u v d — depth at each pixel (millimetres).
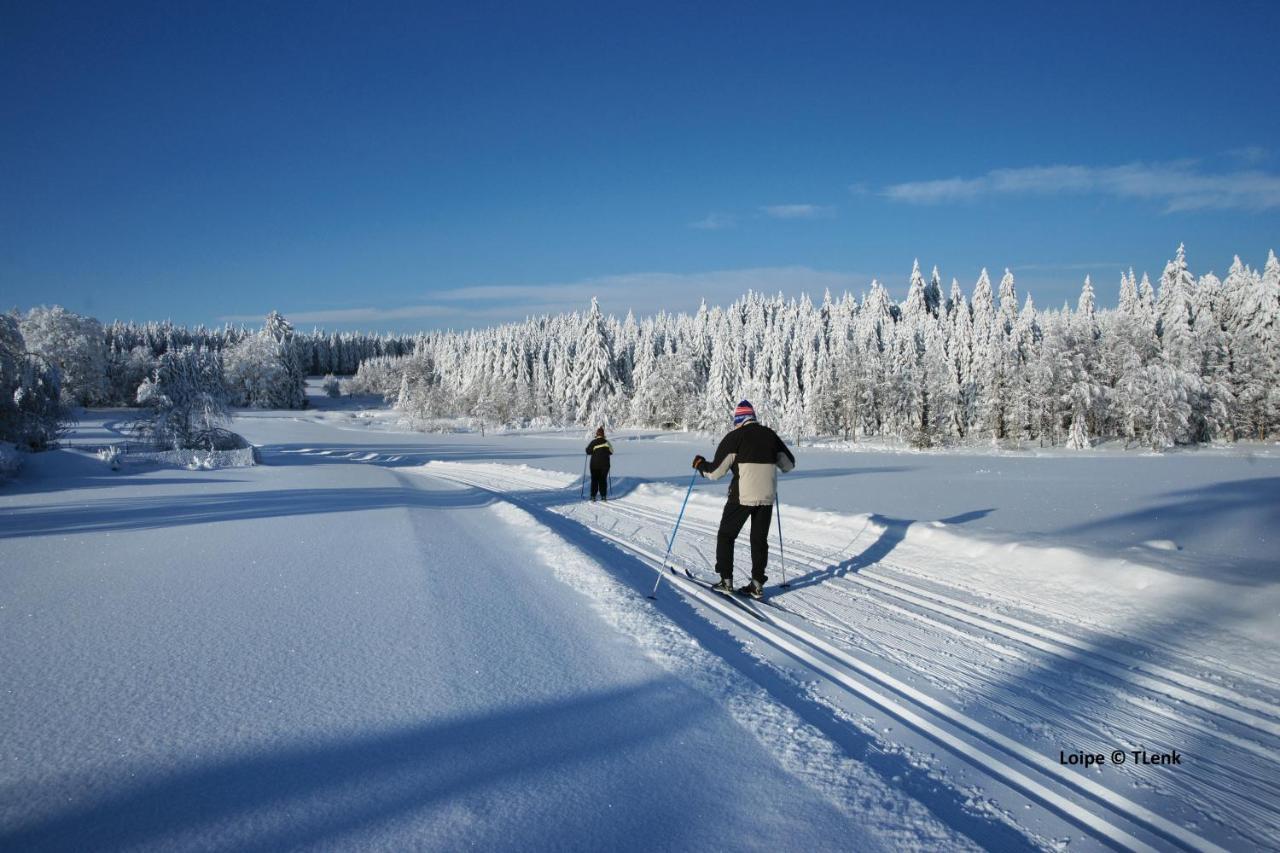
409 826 2078
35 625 4109
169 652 3627
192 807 2137
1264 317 50969
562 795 2312
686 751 2691
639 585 6047
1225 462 32219
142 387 26422
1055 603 5543
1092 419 51344
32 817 2053
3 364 22250
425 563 6148
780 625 4992
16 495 13539
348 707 2957
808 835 2172
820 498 13555
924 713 3443
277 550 6812
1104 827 2479
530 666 3557
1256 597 4879
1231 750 3127
